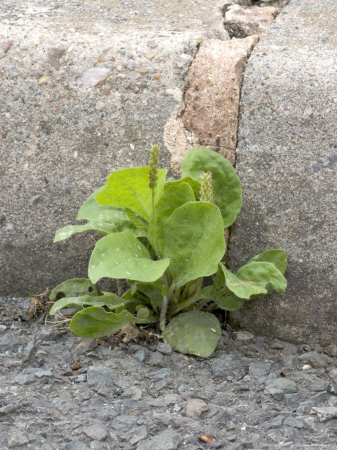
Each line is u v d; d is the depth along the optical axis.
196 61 0.55
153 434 0.48
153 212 0.52
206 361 0.53
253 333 0.55
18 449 0.47
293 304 0.54
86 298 0.53
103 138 0.55
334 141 0.52
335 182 0.52
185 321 0.54
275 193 0.53
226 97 0.54
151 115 0.55
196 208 0.51
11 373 0.52
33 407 0.49
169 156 0.55
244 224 0.54
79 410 0.49
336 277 0.53
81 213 0.54
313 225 0.53
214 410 0.49
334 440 0.48
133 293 0.54
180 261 0.52
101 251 0.50
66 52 0.55
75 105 0.55
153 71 0.55
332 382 0.52
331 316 0.54
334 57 0.53
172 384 0.51
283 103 0.53
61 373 0.52
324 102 0.52
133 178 0.51
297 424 0.48
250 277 0.52
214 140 0.54
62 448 0.47
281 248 0.54
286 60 0.53
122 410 0.49
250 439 0.48
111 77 0.55
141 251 0.51
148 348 0.53
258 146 0.53
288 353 0.54
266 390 0.51
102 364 0.52
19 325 0.55
